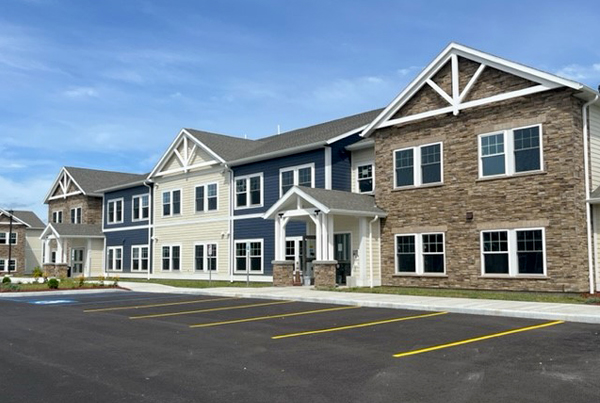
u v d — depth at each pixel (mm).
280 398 7277
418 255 22984
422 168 23141
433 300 17781
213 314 16266
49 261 46719
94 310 18219
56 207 52000
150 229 39500
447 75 22500
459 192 21828
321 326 13414
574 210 18812
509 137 20516
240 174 32406
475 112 21500
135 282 34656
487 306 15758
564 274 18891
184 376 8570
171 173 37406
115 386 8031
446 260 22078
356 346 10773
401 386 7781
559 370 8547
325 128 32812
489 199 20938
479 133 21344
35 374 8867
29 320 15789
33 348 11258
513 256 20188
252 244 31344
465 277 21469
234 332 12766
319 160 27750
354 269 24625
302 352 10273
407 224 23484
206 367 9180
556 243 19141
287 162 29500
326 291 22156
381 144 24641
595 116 20297
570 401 6965
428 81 22969
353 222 25016
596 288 19312
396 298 18594
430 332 12211
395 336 11805
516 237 20172
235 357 9938
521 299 17891
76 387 8008
